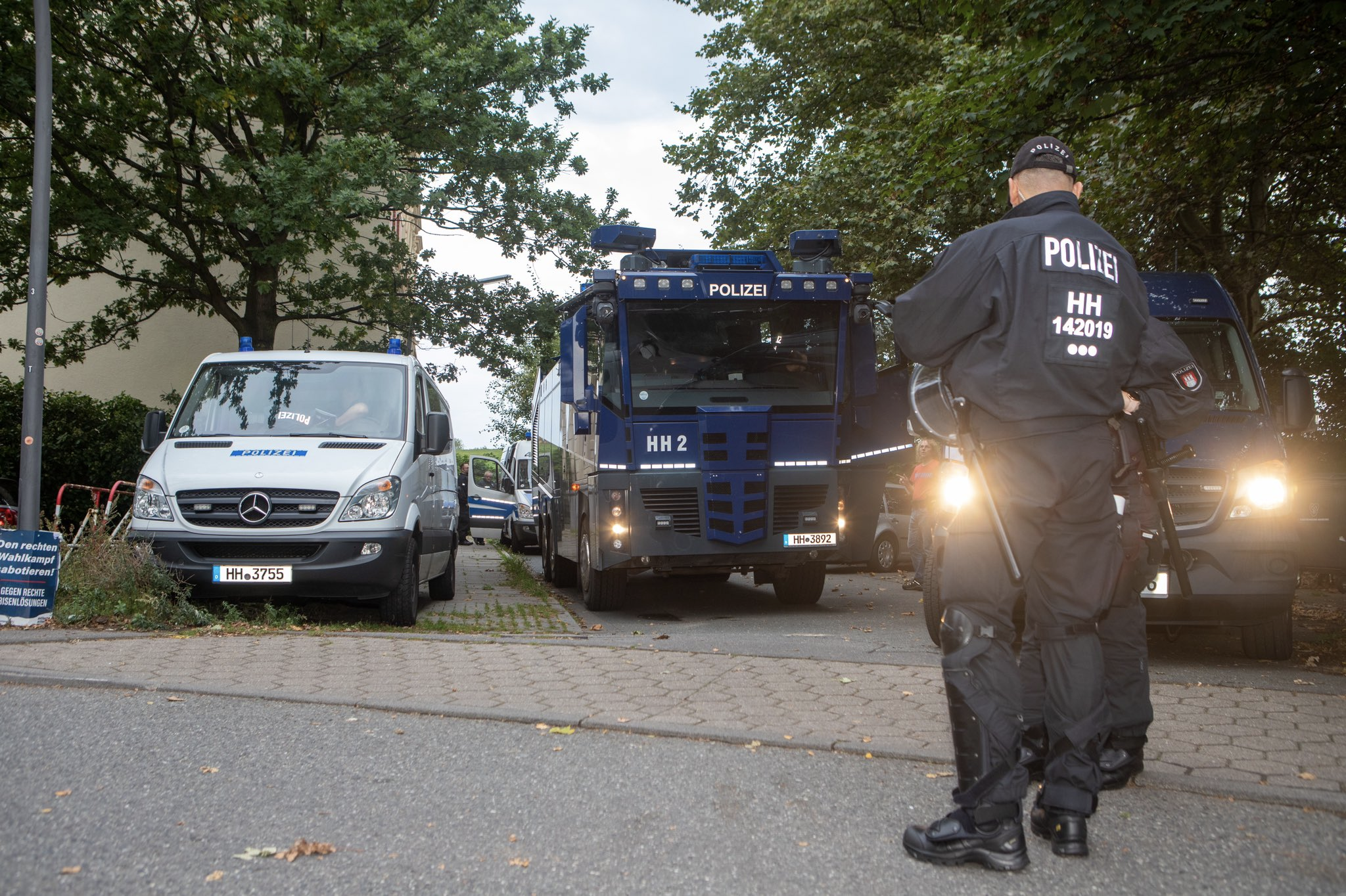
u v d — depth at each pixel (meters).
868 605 12.45
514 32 22.25
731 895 2.99
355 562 8.64
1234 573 6.79
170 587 8.53
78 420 18.16
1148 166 12.75
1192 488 6.87
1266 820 3.63
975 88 10.81
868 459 11.38
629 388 10.77
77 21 20.50
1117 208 13.65
